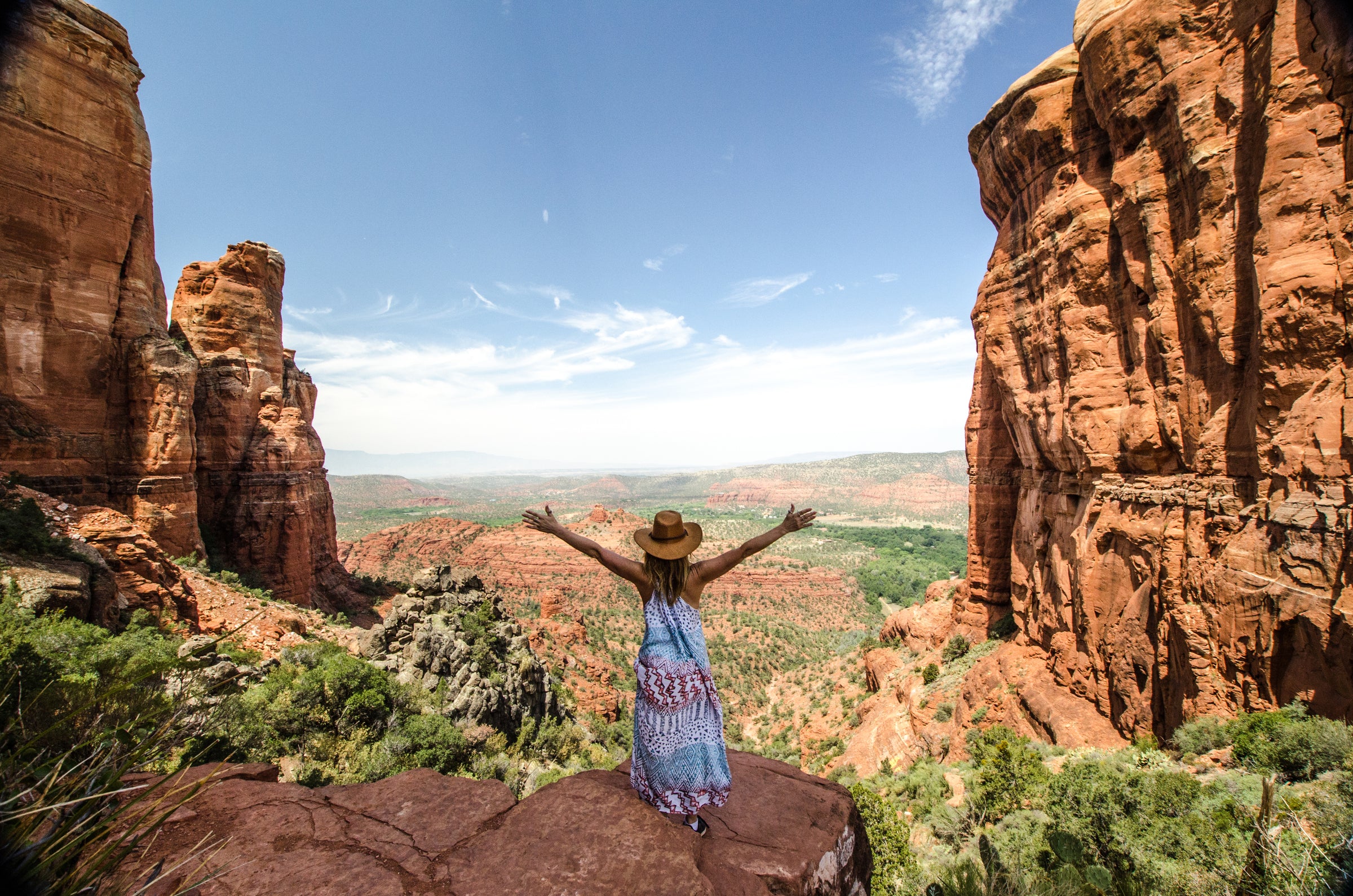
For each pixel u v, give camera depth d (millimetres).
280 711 18859
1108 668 20969
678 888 2979
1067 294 23750
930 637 41500
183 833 3352
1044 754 20219
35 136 25719
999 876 8086
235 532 39906
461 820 3549
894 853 13688
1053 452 25469
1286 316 14688
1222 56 17734
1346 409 13570
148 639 18484
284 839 3309
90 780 3168
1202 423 18391
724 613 109500
